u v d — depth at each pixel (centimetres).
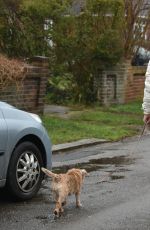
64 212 1070
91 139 2019
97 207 1105
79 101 2897
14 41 2456
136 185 1302
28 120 1181
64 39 2661
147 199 1173
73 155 1744
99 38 2727
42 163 1212
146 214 1060
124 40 3020
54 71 2778
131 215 1052
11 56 2453
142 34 3125
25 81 2314
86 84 2875
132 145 1948
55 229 966
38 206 1116
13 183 1123
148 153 1769
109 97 2912
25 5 2470
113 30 2736
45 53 2664
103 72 2852
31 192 1170
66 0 2605
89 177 1387
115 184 1309
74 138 1998
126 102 3053
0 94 2200
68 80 2892
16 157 1129
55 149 1792
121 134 2147
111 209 1093
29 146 1162
